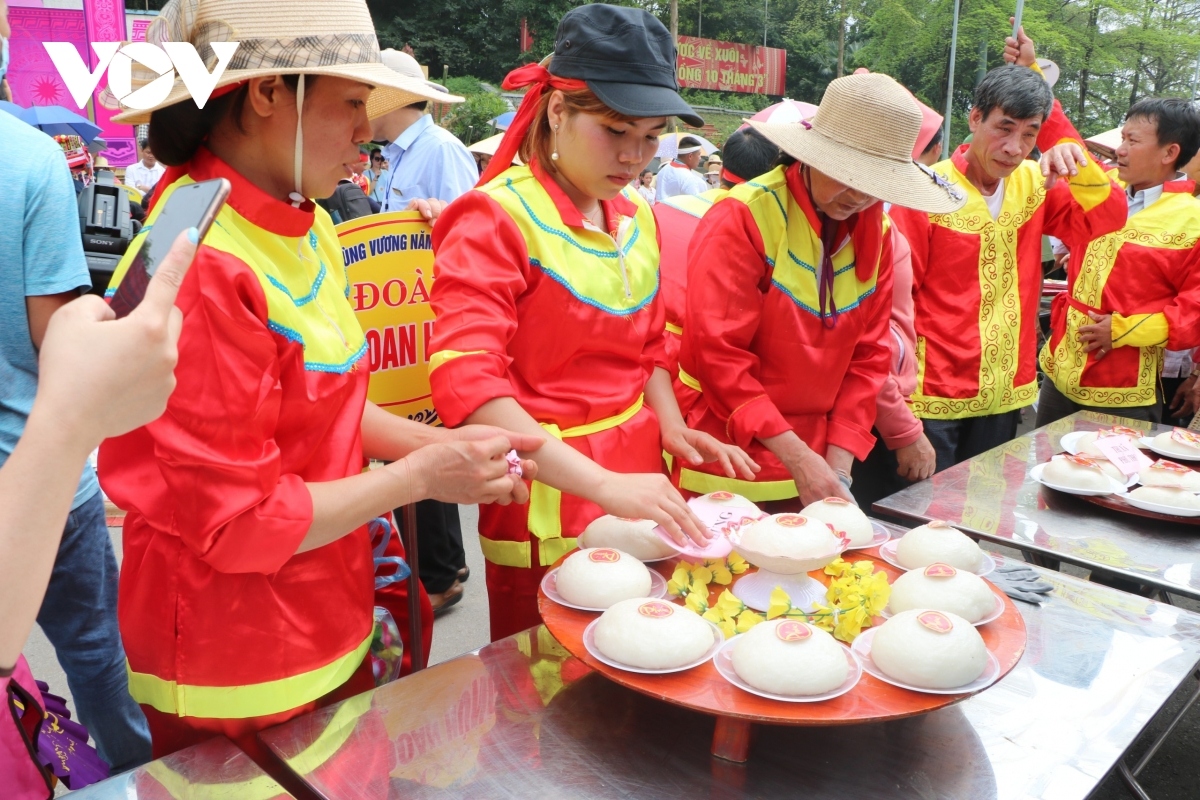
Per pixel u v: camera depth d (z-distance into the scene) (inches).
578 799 36.1
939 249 98.3
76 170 165.8
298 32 37.7
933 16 1176.2
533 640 48.1
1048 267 201.2
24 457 22.0
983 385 100.8
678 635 39.7
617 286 57.9
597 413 57.2
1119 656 47.3
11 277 56.9
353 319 47.3
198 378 35.7
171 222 25.1
